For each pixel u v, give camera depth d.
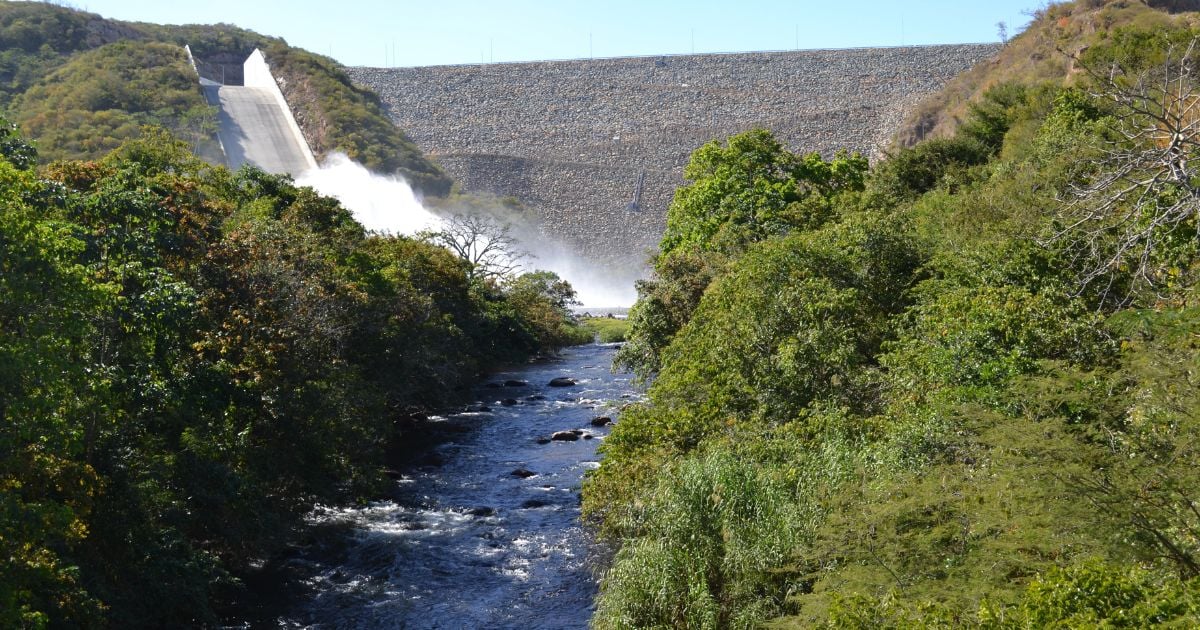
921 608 9.98
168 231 24.06
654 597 16.25
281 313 25.64
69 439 15.20
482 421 40.47
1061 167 26.09
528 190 157.00
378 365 35.00
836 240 27.36
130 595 17.17
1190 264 17.06
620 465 22.28
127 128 117.56
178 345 21.77
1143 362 12.52
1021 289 18.83
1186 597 8.45
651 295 40.22
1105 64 41.31
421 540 24.84
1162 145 19.69
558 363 63.12
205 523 20.52
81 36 168.00
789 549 14.88
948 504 12.28
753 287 25.88
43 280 14.50
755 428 20.33
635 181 158.50
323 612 20.22
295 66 168.88
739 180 50.41
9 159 21.56
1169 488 10.23
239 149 138.12
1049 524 10.68
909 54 187.12
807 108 175.62
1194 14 57.72
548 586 21.64
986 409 13.58
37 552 14.73
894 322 22.94
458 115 184.75
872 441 17.19
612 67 197.50
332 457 26.91
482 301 63.53
